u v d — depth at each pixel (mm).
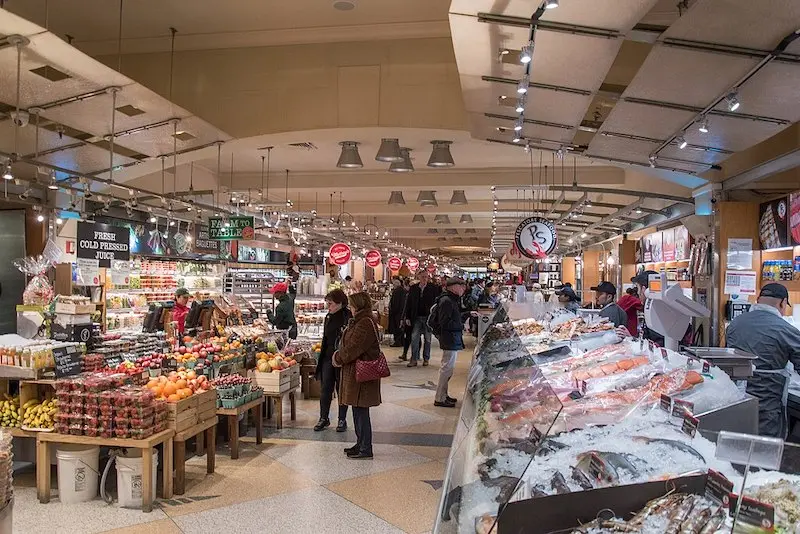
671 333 4758
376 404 5918
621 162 7578
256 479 5246
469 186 13359
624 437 2242
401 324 13172
